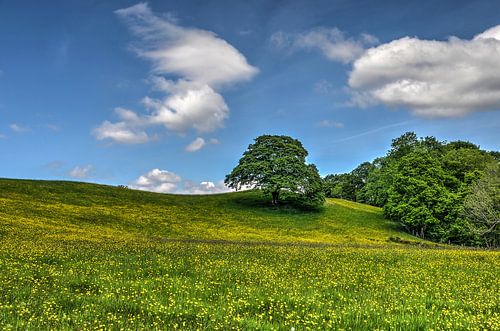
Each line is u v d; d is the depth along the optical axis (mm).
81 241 38844
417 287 21250
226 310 15180
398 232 75750
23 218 51406
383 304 17219
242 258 31141
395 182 81062
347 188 144625
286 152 88062
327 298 18375
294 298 17375
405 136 117375
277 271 25125
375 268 28906
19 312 13422
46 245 32688
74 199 71438
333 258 33875
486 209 64250
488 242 72062
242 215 78812
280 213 82688
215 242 49156
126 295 17047
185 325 13305
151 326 13016
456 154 88500
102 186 88688
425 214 73625
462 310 16781
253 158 87250
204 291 18484
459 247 60312
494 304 17844
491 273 28391
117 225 57875
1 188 69438
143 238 48688
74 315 13523
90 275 21234
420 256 38125
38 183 78750
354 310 15734
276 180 82812
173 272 23484
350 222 80000
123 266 24703
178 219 68875
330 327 13656
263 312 15188
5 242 32938
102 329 11969
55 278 19750
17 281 18625
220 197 96500
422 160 80688
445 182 80125
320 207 89250
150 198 85500
